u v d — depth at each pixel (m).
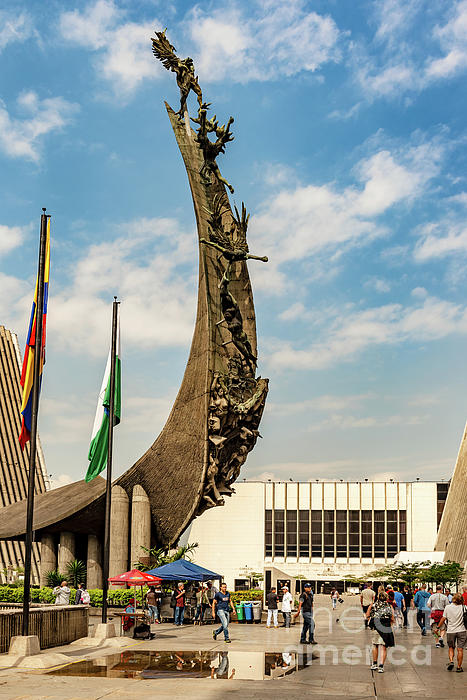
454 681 17.06
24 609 18.73
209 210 49.09
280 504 116.94
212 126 49.62
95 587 46.25
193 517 46.47
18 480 103.62
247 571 115.38
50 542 47.62
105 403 30.59
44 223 21.20
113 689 14.69
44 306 21.38
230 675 17.27
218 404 45.81
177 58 50.47
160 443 48.31
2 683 15.34
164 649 22.81
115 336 27.42
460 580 77.06
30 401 21.77
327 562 114.50
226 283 47.41
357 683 16.42
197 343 47.84
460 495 87.19
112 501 45.81
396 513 114.75
